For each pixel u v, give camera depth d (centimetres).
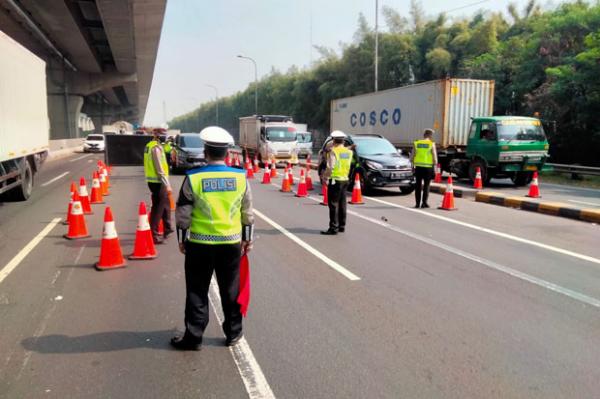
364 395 331
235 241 389
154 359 384
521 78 2578
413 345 408
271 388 340
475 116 1822
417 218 1017
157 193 763
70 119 5025
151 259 679
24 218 1002
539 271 624
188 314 395
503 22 3581
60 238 813
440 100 1800
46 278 591
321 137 5356
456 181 1806
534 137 1577
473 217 1034
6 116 1012
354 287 558
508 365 374
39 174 2056
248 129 2888
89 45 3894
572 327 447
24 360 381
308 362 378
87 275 604
